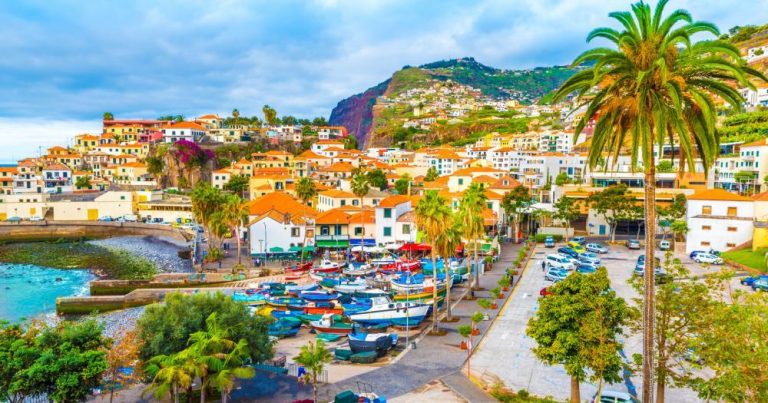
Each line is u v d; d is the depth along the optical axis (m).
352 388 40.97
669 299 32.38
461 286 76.56
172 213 170.25
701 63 24.39
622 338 51.16
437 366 45.66
